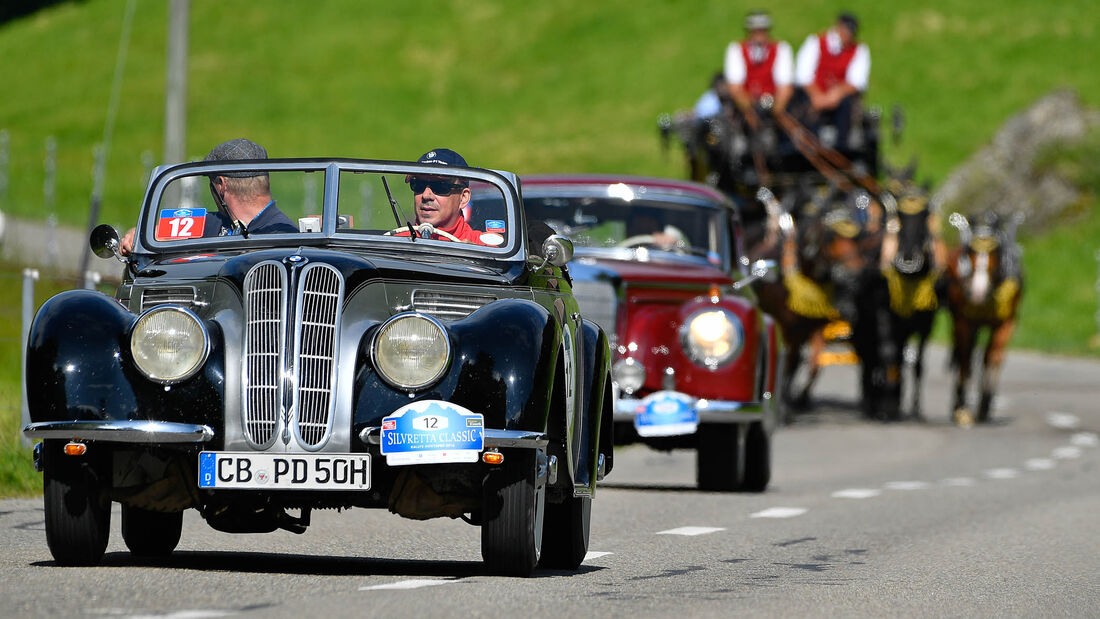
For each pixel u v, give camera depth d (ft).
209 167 97.14
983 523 128.16
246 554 97.86
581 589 83.92
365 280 85.61
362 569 90.58
